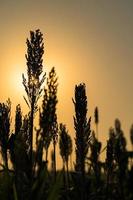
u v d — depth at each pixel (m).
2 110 10.47
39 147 7.80
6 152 9.85
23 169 8.23
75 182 11.52
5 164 9.76
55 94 7.69
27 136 9.31
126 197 12.49
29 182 8.33
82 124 11.21
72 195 11.38
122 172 12.59
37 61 9.66
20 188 8.41
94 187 13.23
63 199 11.34
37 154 7.92
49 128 7.69
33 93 9.59
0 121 10.21
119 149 12.66
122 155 12.60
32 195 8.38
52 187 8.74
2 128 10.16
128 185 12.53
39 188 8.48
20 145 8.28
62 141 13.64
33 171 8.27
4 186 8.85
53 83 7.71
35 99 9.56
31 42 9.78
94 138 13.14
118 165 12.63
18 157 8.23
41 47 9.79
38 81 9.65
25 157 8.24
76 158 11.63
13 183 8.84
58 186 8.77
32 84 9.61
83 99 11.14
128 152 12.68
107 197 12.39
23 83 9.65
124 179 12.65
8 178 9.02
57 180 8.84
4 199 8.73
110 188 12.78
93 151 13.03
